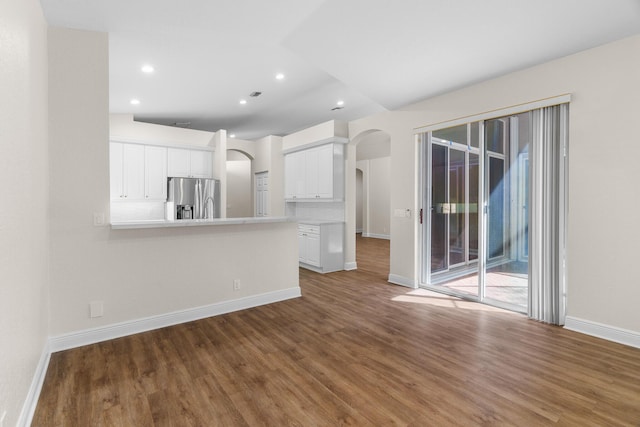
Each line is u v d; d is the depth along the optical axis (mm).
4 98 1373
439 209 4445
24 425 1666
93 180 2699
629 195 2604
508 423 1732
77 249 2650
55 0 2254
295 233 4008
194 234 3238
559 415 1794
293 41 3158
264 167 6777
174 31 2889
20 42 1663
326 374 2230
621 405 1876
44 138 2350
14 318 1541
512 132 3516
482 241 3787
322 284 4645
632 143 2580
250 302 3631
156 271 3025
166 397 1958
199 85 4340
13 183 1521
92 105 2686
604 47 2711
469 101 3715
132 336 2840
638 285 2576
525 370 2271
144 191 5645
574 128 2887
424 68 3484
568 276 2963
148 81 4145
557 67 2990
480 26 2756
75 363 2359
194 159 6172
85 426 1704
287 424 1732
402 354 2521
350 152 5559
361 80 3793
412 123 4383
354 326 3092
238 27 2898
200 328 3029
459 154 4188
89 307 2703
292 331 2971
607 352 2520
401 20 2838
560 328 3018
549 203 3125
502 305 3615
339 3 2641
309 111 5766
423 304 3758
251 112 5746
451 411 1834
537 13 2525
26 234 1778
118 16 2553
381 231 10336
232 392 2014
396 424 1731
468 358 2453
